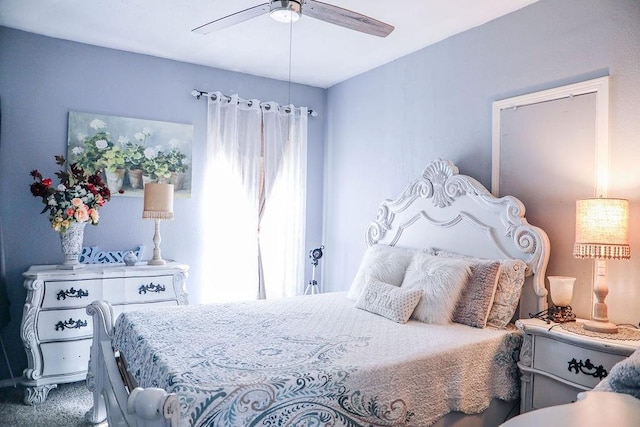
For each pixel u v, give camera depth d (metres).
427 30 3.03
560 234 2.41
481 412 2.04
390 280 2.80
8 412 2.70
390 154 3.67
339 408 1.54
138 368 1.82
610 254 1.95
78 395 2.97
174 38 3.31
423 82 3.35
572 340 1.90
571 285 2.21
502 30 2.77
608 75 2.22
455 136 3.07
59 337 2.91
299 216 4.27
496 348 2.12
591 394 1.19
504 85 2.74
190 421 1.28
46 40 3.29
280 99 4.29
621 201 1.97
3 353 3.14
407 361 1.76
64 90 3.36
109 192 3.28
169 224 3.75
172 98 3.77
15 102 3.20
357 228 4.04
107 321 2.49
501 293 2.38
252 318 2.37
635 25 2.13
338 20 2.22
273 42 3.34
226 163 3.93
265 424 1.38
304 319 2.39
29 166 3.25
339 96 4.34
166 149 3.73
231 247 3.92
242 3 2.73
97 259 3.41
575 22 2.37
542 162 2.51
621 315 2.14
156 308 2.54
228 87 4.03
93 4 2.77
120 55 3.56
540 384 2.06
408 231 3.24
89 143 3.44
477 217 2.74
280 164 4.21
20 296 3.21
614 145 2.19
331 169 4.42
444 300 2.38
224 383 1.41
